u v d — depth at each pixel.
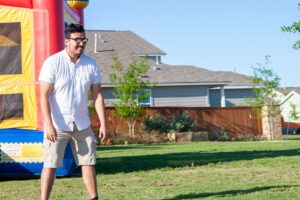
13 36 9.04
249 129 30.19
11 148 9.06
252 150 16.16
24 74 9.04
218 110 29.78
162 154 15.06
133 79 26.64
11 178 9.23
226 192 6.71
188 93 34.25
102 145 24.16
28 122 9.04
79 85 5.55
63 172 9.10
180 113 28.77
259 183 7.61
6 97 9.02
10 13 9.05
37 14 9.02
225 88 40.88
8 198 6.70
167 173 9.45
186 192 6.79
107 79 31.11
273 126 28.23
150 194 6.70
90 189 5.64
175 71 35.09
